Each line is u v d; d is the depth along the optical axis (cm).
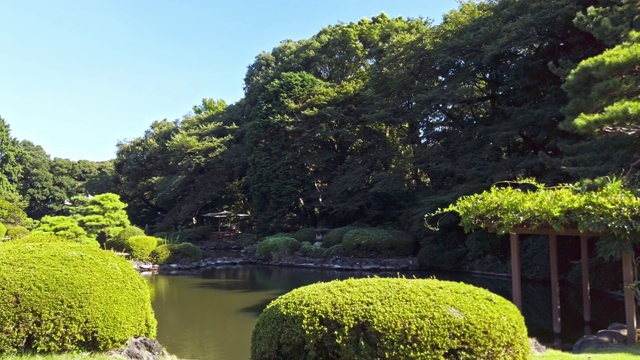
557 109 1196
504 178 1277
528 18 1246
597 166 818
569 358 443
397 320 322
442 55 1576
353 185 2114
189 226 3070
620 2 973
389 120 1898
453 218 1430
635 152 792
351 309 333
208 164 2850
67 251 504
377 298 341
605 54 650
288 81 2544
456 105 1745
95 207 2033
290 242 2014
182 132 3073
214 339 784
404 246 1764
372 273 1587
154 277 1627
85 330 465
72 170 4306
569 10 1183
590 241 1105
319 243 2088
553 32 1268
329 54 2686
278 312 355
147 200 3397
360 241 1803
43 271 466
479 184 1332
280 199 2442
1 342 433
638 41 704
